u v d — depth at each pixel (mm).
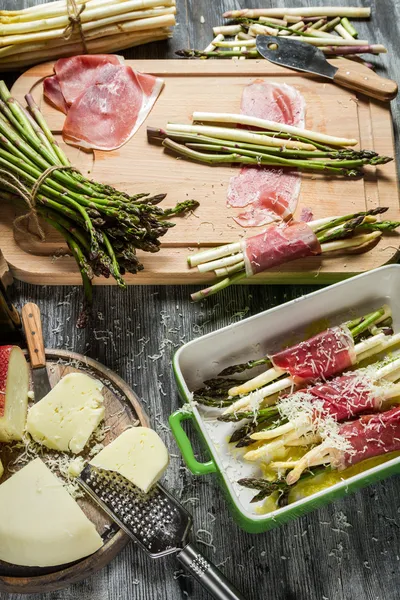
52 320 1463
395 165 1515
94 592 1348
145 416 1364
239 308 1480
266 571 1364
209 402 1395
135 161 1497
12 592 1308
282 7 1641
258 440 1373
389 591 1361
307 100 1545
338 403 1371
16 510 1304
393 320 1452
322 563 1369
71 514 1303
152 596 1349
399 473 1369
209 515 1381
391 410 1363
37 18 1535
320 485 1371
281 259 1429
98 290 1476
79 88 1522
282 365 1395
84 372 1389
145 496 1329
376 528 1385
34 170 1432
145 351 1454
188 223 1466
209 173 1497
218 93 1542
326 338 1401
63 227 1425
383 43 1620
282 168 1504
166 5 1553
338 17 1620
